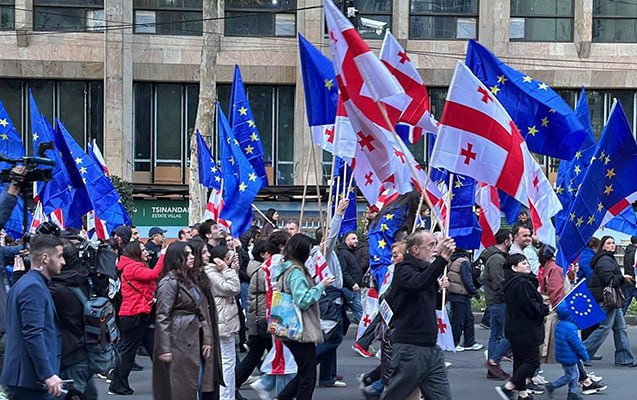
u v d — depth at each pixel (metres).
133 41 31.89
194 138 22.84
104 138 31.50
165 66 32.00
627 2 32.84
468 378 12.47
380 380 10.03
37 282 6.96
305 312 9.08
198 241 8.72
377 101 9.42
